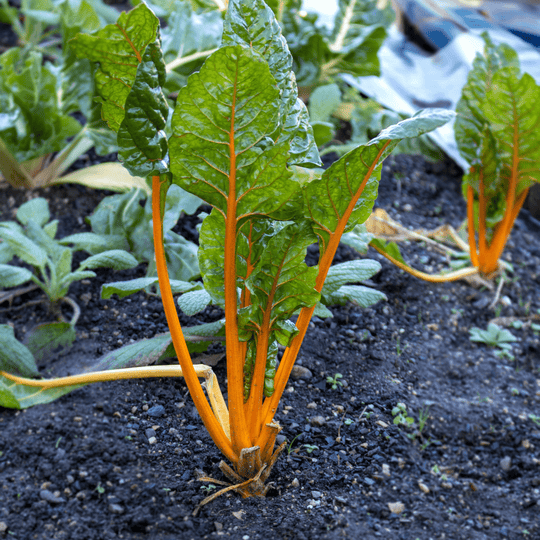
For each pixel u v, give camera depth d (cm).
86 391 116
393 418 119
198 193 95
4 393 109
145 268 137
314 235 98
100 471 106
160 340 116
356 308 138
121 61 94
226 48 88
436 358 132
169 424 113
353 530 104
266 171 93
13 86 136
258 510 105
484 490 113
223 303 101
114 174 146
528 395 128
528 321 143
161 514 103
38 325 124
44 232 128
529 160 135
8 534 100
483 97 139
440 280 141
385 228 149
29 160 145
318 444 114
